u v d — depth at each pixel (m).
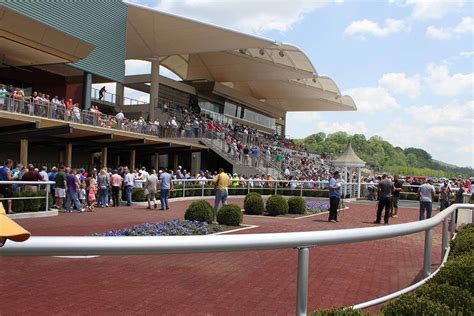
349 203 26.06
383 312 3.11
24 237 1.79
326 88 56.50
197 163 35.75
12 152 26.88
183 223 12.51
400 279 4.84
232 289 3.12
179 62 50.09
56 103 22.75
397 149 151.50
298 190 29.03
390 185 15.55
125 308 3.15
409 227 3.86
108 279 3.18
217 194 15.02
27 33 23.84
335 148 124.50
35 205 14.71
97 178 19.45
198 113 45.22
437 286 3.55
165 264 3.14
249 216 17.20
